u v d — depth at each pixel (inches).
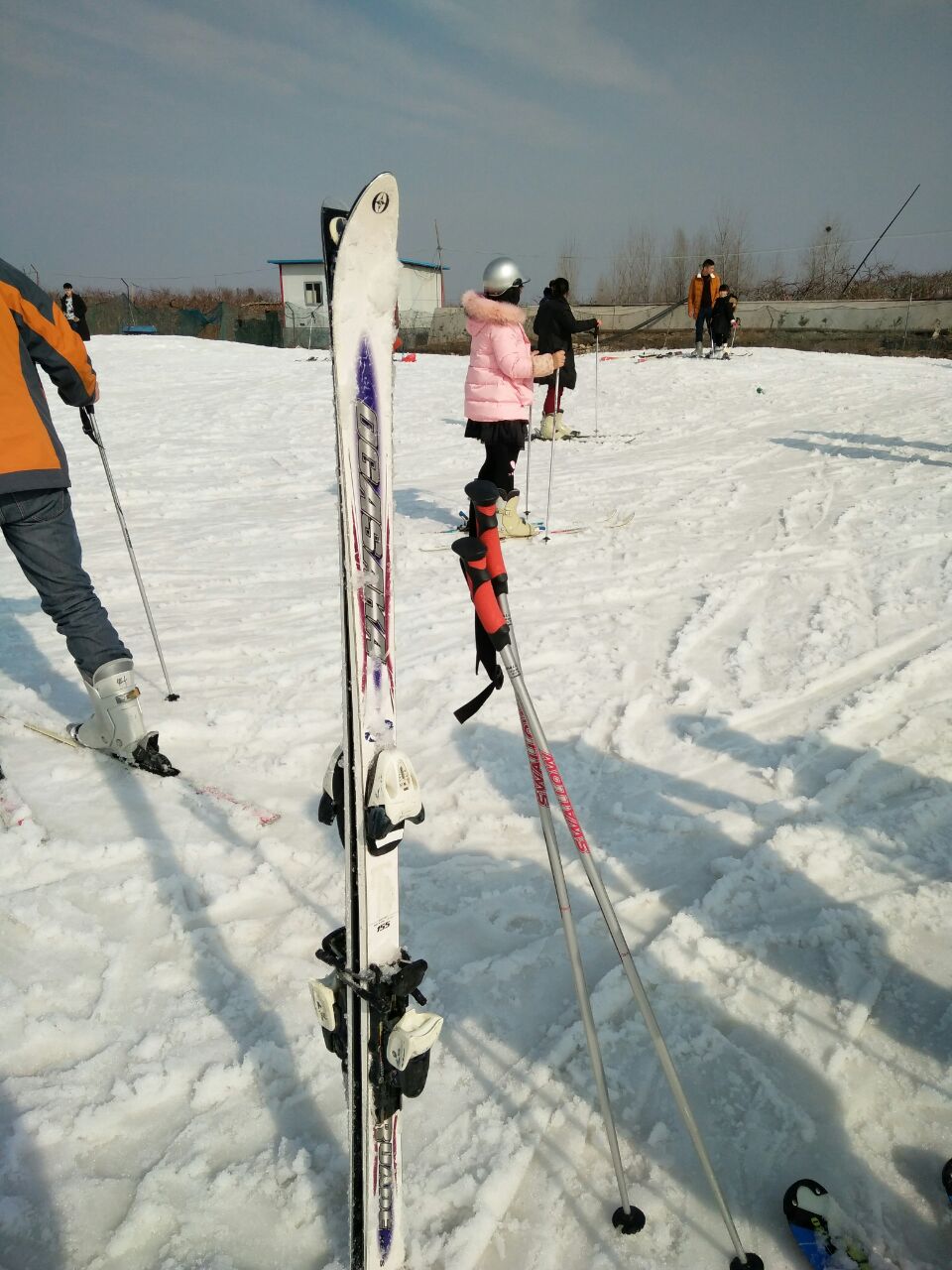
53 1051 79.7
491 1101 73.4
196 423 469.4
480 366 224.7
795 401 484.4
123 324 1370.6
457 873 103.3
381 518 51.5
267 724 139.7
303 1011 83.3
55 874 103.4
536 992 85.0
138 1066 77.2
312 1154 69.4
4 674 162.9
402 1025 53.1
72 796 120.6
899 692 138.4
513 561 222.7
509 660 62.1
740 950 88.3
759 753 125.2
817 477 291.4
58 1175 68.4
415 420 474.0
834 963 85.4
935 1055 75.3
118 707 121.8
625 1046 78.4
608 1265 60.8
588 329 394.6
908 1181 65.2
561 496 291.0
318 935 93.1
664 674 153.1
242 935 93.4
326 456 378.9
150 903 98.3
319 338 1229.7
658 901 96.8
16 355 108.3
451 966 89.0
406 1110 73.1
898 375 586.2
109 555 242.5
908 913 91.3
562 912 64.7
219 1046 79.4
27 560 117.3
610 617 180.2
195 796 120.0
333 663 163.8
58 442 113.6
